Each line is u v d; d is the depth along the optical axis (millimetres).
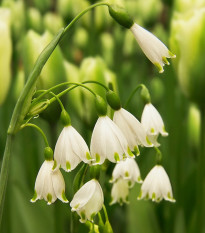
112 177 449
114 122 396
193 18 499
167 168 647
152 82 777
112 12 393
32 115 396
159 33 731
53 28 777
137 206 584
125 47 841
